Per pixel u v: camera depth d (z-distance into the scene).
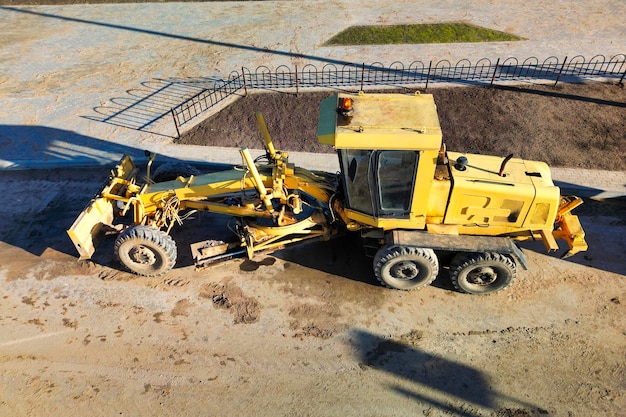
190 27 16.59
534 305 7.72
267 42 15.51
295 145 11.27
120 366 6.96
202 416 6.40
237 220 8.48
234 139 11.46
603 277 8.11
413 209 7.11
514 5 17.77
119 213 8.56
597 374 6.77
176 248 8.34
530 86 12.99
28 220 9.35
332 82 13.35
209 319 7.58
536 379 6.73
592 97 12.48
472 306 7.75
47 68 14.30
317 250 8.73
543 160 10.59
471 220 7.37
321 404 6.52
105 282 8.14
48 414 6.42
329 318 7.60
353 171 6.80
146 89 13.25
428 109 6.67
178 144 11.31
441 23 16.44
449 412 6.41
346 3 18.12
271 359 7.04
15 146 11.18
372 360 7.02
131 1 18.66
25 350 7.15
